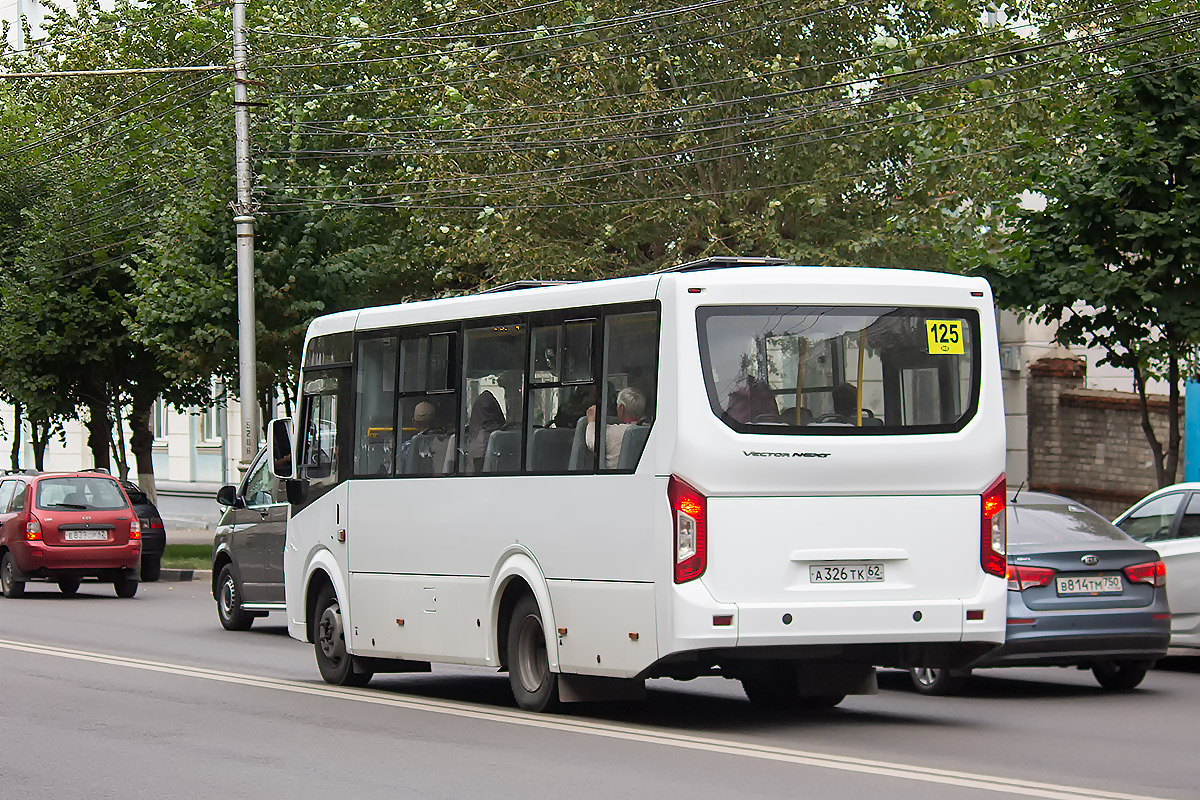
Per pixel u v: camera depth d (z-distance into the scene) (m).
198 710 15.47
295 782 11.38
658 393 13.21
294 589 18.50
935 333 13.79
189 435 59.28
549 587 14.37
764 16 33.00
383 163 38.69
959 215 30.05
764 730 13.84
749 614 12.98
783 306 13.37
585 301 14.15
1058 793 10.49
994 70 30.62
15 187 45.69
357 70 39.59
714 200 33.22
